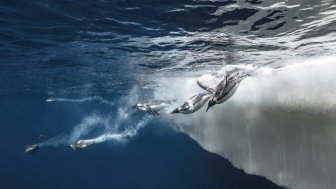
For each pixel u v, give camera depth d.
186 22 8.65
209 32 9.22
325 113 8.43
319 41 9.02
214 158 17.52
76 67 17.59
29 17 9.20
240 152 14.01
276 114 10.77
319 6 6.89
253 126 12.56
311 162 9.30
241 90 13.12
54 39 11.37
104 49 12.57
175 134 27.41
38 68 18.50
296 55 10.75
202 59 12.59
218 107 16.09
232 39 9.63
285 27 8.20
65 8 8.53
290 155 10.29
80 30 10.16
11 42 12.01
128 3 7.95
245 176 13.38
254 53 10.88
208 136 18.36
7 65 17.88
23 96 38.69
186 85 18.88
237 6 7.41
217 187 15.33
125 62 15.02
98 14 8.79
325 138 8.63
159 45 11.15
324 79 8.44
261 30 8.57
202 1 7.39
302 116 9.40
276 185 11.12
